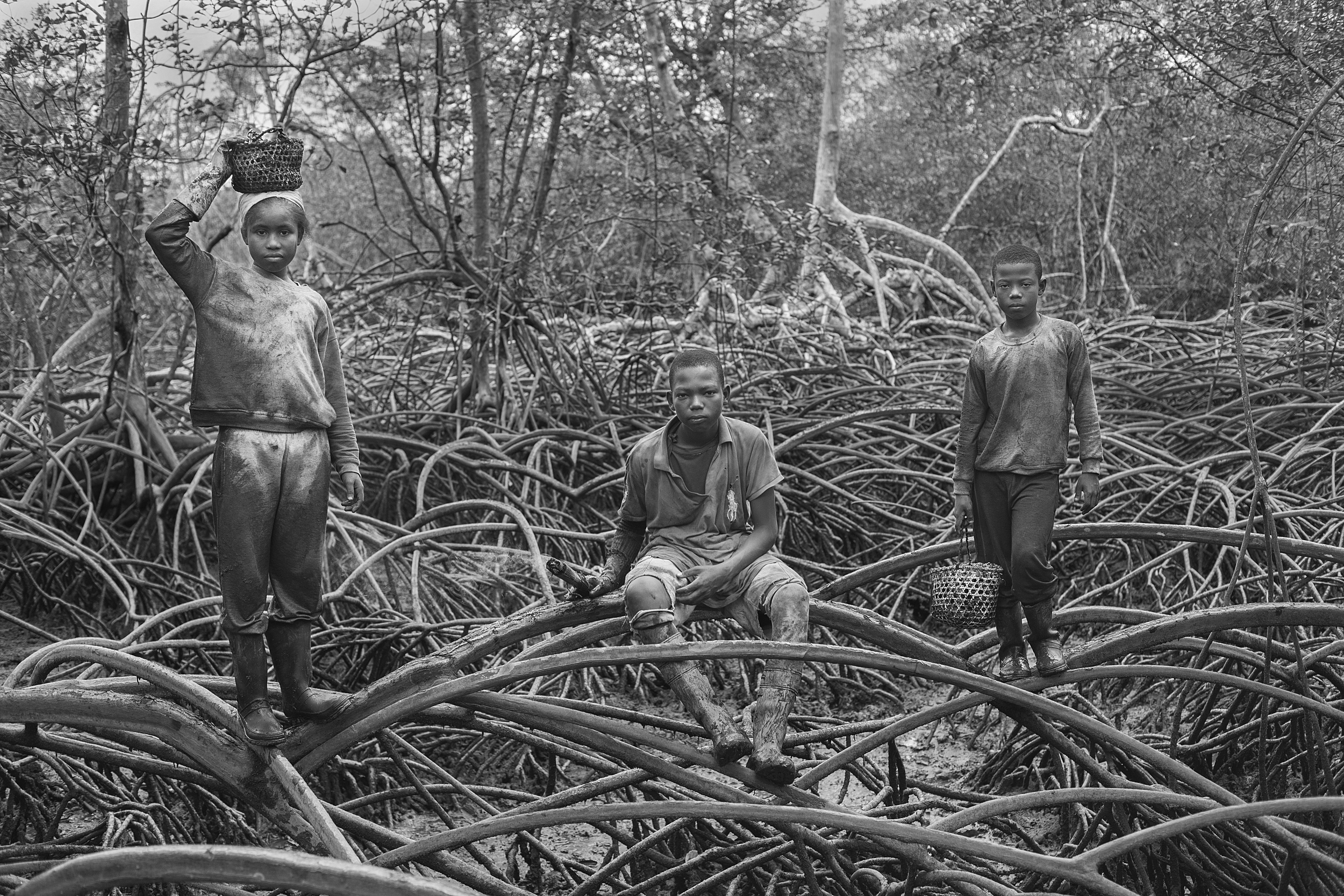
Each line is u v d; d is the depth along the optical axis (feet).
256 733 12.28
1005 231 72.28
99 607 28.99
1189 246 61.57
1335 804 12.14
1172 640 15.70
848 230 46.42
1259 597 24.98
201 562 27.91
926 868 14.42
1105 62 45.24
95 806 17.48
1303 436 31.14
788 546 31.99
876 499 33.88
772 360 42.29
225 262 11.81
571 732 13.33
